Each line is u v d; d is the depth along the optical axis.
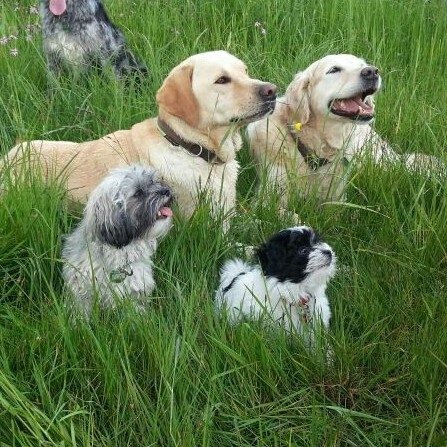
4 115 2.57
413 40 3.21
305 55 2.97
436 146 2.40
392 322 1.89
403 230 2.13
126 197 1.93
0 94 2.65
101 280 1.96
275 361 1.76
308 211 2.22
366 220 2.20
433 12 3.41
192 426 1.64
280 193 2.29
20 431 1.59
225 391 1.73
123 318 1.80
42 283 1.97
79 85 2.85
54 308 1.84
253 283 1.93
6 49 2.97
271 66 2.94
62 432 1.58
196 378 1.72
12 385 1.64
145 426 1.66
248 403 1.73
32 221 2.00
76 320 1.79
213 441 1.65
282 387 1.76
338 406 1.71
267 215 2.18
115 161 2.21
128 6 3.45
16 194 2.04
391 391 1.77
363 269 2.02
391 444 1.65
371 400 1.77
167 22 3.21
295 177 2.31
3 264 1.97
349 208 2.23
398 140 2.61
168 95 2.19
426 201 2.24
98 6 3.07
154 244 2.02
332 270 1.90
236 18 3.32
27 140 2.32
